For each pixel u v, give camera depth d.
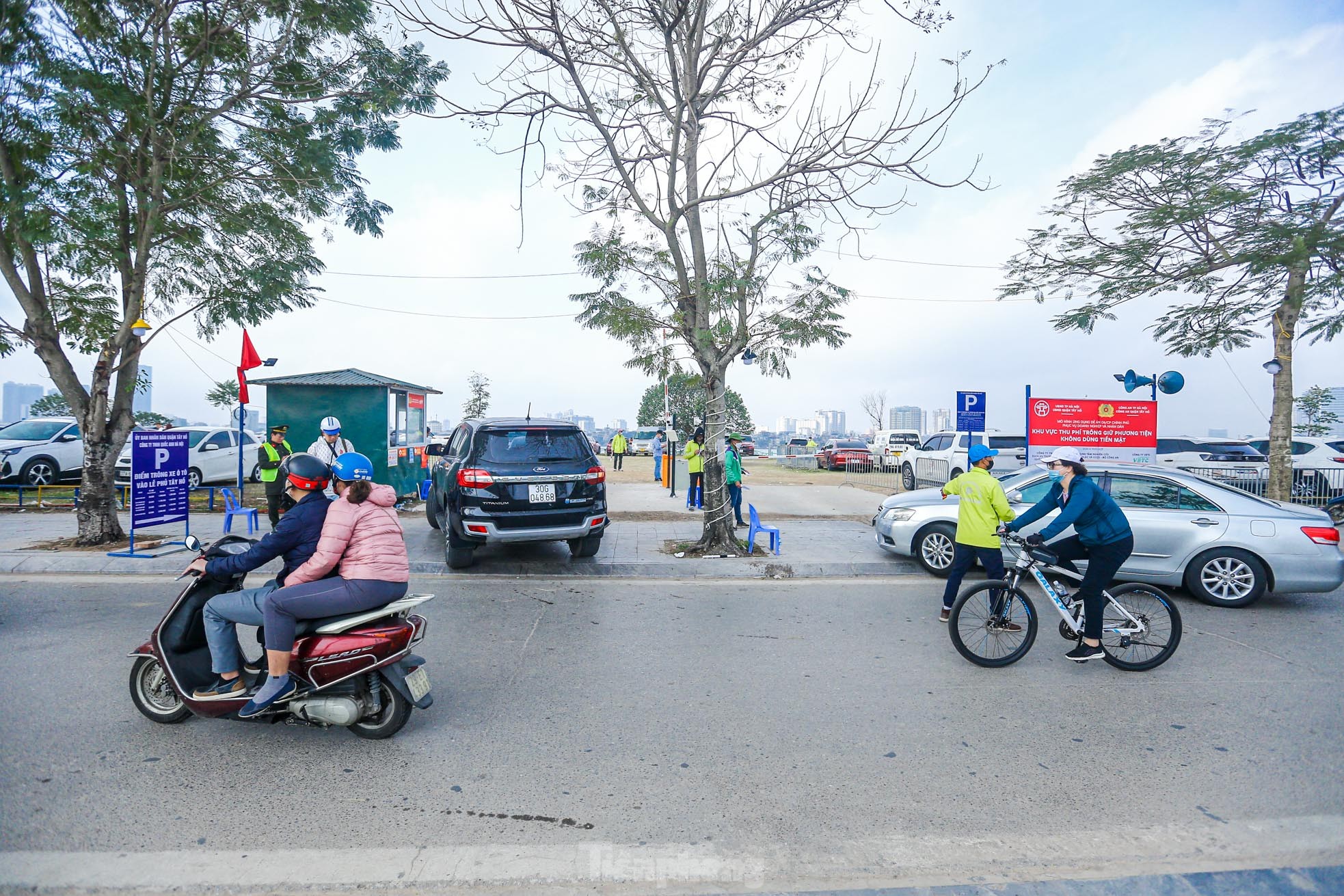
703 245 10.39
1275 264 13.55
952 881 3.06
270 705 4.20
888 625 7.16
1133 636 5.80
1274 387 14.98
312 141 10.44
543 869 3.10
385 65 10.51
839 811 3.59
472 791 3.76
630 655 6.11
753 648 6.34
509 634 6.68
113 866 3.04
